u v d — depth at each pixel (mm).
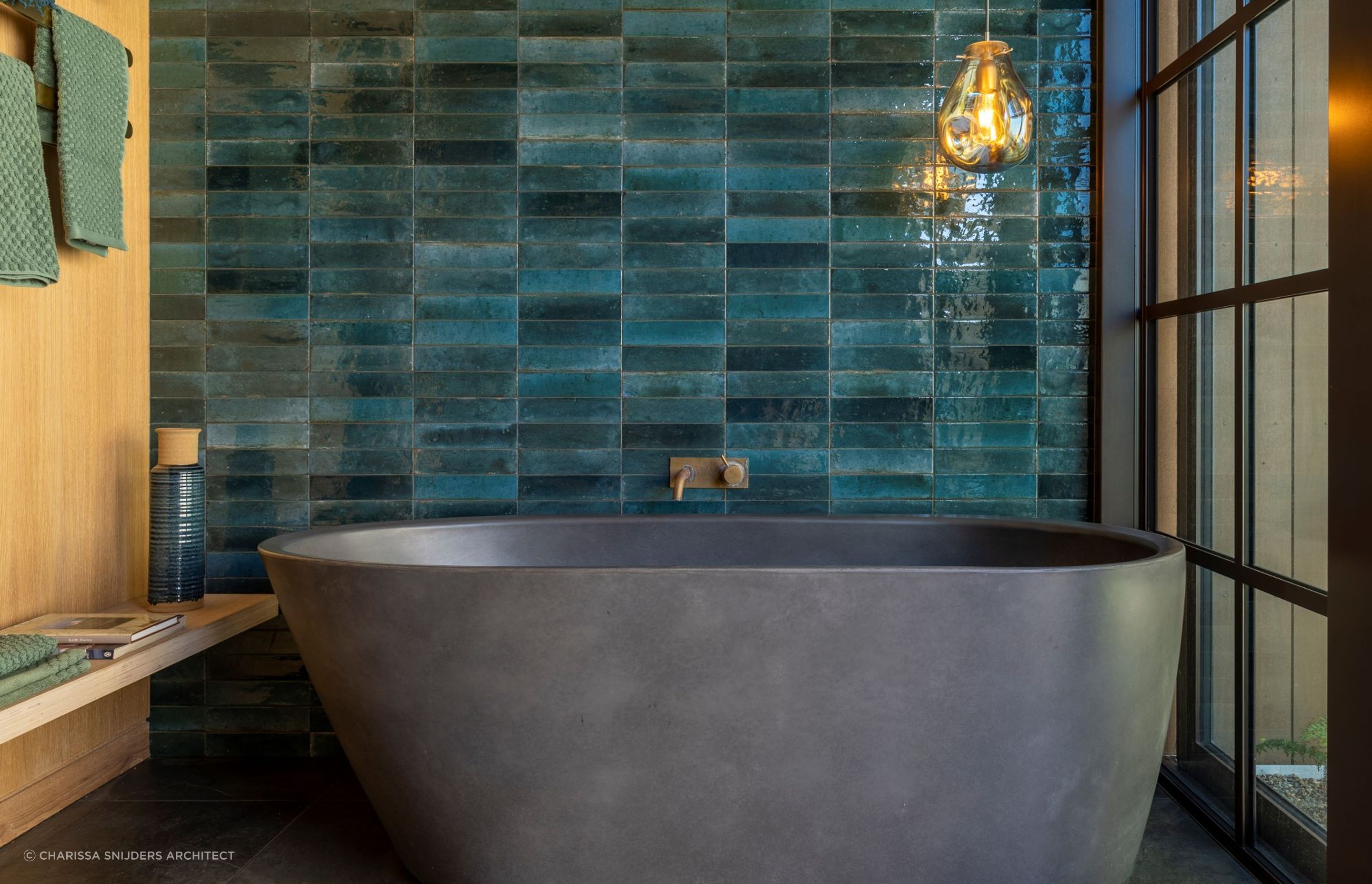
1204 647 1998
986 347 2359
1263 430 1747
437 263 2377
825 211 2375
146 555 2344
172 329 2369
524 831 1536
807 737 1482
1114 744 1541
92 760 2152
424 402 2383
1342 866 1342
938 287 2379
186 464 2092
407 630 1495
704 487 2369
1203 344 2010
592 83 2367
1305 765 1598
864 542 2252
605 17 2367
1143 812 1628
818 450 2375
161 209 2361
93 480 2143
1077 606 1476
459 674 1485
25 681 1515
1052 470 2357
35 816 1958
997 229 2377
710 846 1524
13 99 1743
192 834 1919
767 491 2381
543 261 2375
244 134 2371
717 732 1480
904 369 2365
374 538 2076
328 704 1624
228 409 2379
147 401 2346
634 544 2275
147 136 2348
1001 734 1487
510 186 2375
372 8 2367
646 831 1520
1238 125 1844
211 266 2373
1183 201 2113
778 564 2270
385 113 2371
